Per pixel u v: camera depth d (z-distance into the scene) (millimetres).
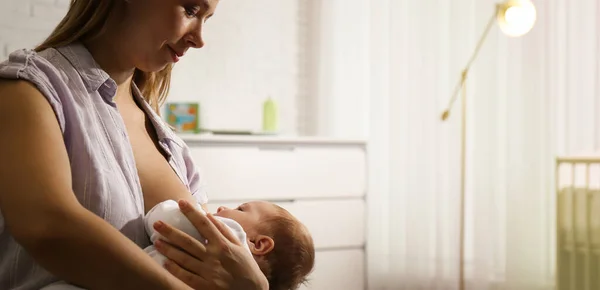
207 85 3656
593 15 3633
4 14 3047
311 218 3180
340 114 3918
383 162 3869
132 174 1147
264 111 3508
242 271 1098
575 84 3643
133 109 1307
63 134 1055
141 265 948
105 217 1070
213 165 2932
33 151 939
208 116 3652
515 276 3670
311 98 3920
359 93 3924
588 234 3230
